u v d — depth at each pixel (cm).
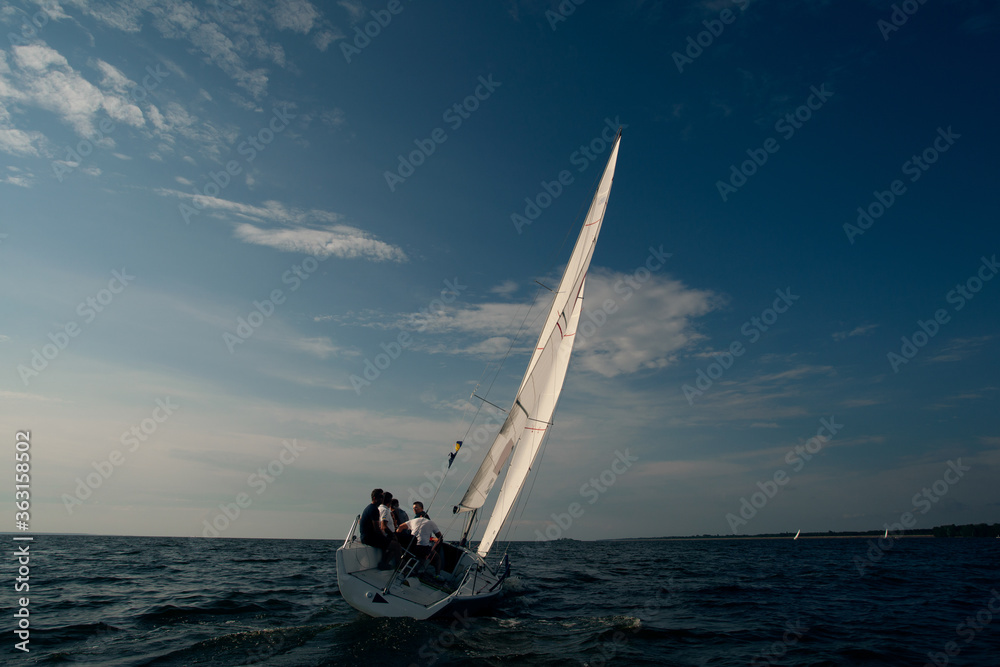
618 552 5772
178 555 3456
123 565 2345
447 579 1099
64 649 790
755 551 5969
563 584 1886
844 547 7344
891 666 802
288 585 1628
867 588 1816
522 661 768
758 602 1455
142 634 889
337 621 1000
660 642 930
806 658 841
